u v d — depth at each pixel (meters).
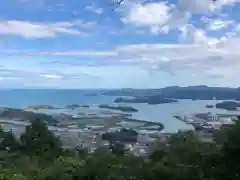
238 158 7.60
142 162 8.39
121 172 8.31
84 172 8.60
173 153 8.30
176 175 7.79
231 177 7.52
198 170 7.67
